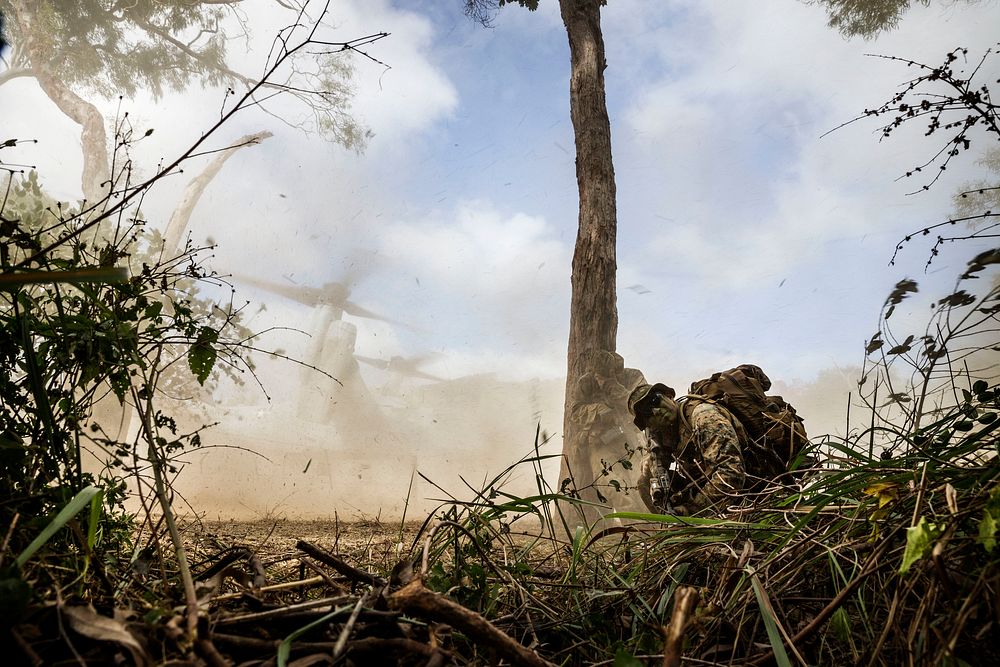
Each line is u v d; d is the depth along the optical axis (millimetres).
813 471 1767
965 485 1348
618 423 5375
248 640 1115
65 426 1507
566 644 1552
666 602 1575
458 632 1410
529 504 1841
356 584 1688
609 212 6832
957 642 1133
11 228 1413
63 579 1311
